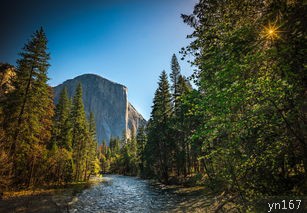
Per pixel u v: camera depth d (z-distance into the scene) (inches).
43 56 968.3
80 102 1801.2
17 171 951.0
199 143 588.1
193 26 313.4
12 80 962.7
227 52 241.3
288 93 221.8
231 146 296.4
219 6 270.4
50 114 1091.3
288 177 331.3
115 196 916.0
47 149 1273.4
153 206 671.8
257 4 227.6
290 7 192.4
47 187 1085.8
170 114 1386.6
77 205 698.8
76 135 1738.4
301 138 237.6
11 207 595.5
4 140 788.0
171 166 1518.2
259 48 226.4
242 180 323.0
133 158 2886.3
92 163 2198.6
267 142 281.3
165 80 1520.7
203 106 249.9
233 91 221.0
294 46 192.1
